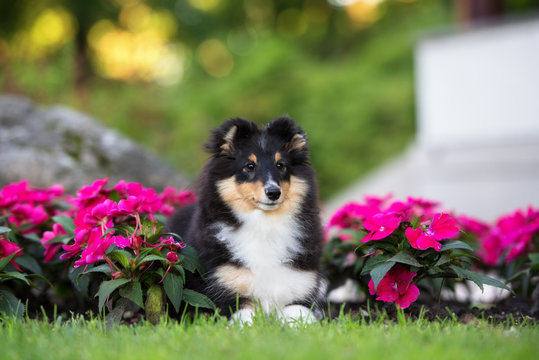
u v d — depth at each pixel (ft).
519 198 32.78
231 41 77.05
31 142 23.80
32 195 16.89
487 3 35.22
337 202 45.50
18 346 10.90
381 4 78.89
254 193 14.15
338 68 63.82
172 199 18.66
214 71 75.51
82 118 25.75
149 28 70.69
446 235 13.88
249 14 79.46
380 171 45.75
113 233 14.46
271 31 69.46
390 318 14.75
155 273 13.76
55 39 62.08
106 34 66.95
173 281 13.41
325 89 58.23
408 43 64.13
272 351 10.11
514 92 32.76
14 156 22.52
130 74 52.03
